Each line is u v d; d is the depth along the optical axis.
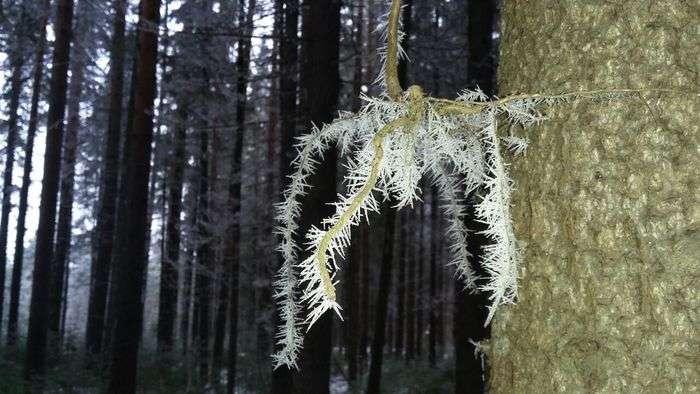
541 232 1.15
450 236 1.40
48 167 9.35
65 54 9.39
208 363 13.55
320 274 0.83
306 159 1.34
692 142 1.01
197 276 13.49
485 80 5.55
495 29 8.48
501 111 1.13
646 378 0.99
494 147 1.05
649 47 1.07
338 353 17.48
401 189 1.02
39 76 13.47
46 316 9.45
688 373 0.96
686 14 1.05
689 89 1.03
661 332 0.99
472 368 5.18
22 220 14.20
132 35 12.47
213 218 11.98
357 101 9.63
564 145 1.13
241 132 11.80
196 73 11.59
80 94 15.02
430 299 16.30
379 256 19.45
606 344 1.04
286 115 7.87
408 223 18.14
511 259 1.02
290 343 1.29
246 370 12.77
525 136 1.21
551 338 1.11
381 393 11.86
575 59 1.14
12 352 11.58
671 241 1.00
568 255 1.11
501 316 1.23
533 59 1.23
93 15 12.66
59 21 9.37
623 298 1.03
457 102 1.10
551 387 1.10
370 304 20.83
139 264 6.56
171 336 14.95
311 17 5.34
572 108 1.13
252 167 14.52
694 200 1.00
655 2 1.07
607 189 1.07
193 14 10.36
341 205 0.93
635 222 1.04
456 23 10.45
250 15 10.12
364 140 1.16
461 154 1.16
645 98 1.05
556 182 1.14
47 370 10.62
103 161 15.70
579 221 1.09
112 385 6.37
